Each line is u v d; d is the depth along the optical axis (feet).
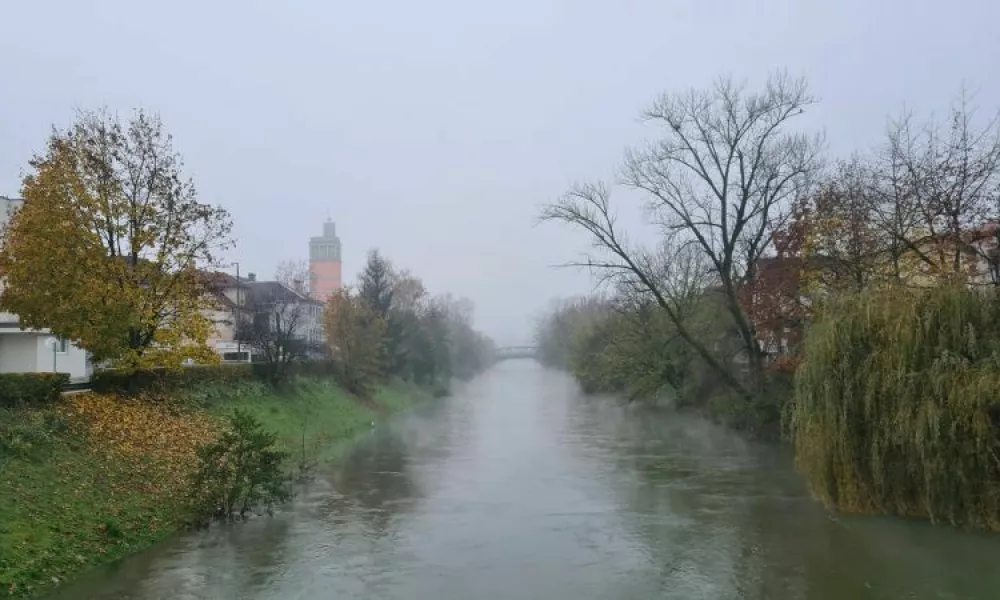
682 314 143.74
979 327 52.11
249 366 120.67
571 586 42.42
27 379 64.95
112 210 89.45
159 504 56.49
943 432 49.37
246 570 45.32
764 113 103.65
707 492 69.97
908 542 48.06
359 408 154.81
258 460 58.90
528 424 145.59
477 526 57.21
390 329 215.31
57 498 49.26
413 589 42.01
